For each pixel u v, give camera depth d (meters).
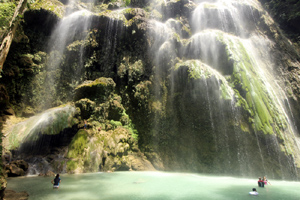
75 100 16.06
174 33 19.19
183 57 18.80
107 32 18.94
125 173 12.75
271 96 16.27
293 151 14.45
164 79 18.09
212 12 21.61
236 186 10.07
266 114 14.64
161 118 17.19
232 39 17.91
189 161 15.69
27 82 16.12
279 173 13.73
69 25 18.25
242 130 14.29
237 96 14.72
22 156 12.38
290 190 9.66
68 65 17.91
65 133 14.38
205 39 18.27
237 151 14.68
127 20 19.19
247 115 14.33
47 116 13.94
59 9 18.30
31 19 17.33
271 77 18.73
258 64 18.92
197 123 16.14
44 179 9.73
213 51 17.66
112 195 7.26
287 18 24.25
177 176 12.65
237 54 16.73
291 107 17.70
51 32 18.22
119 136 14.86
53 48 17.97
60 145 14.21
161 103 17.53
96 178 10.46
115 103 16.64
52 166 11.93
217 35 17.89
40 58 17.09
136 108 17.58
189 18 22.36
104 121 15.73
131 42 18.95
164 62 18.42
